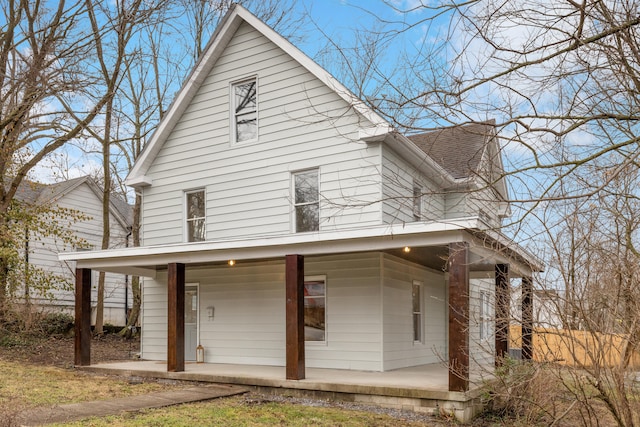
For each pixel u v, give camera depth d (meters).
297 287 9.52
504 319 6.80
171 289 10.87
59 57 12.88
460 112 4.79
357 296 11.10
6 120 13.98
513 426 7.12
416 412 8.00
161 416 7.11
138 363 12.42
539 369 5.87
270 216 12.11
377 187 10.80
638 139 4.34
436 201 13.63
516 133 4.80
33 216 16.19
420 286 13.12
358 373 10.25
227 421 6.97
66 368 11.80
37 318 16.11
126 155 21.00
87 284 12.16
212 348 12.89
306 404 8.50
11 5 13.81
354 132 10.35
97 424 6.51
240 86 13.11
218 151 13.06
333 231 9.16
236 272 12.80
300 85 12.02
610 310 5.09
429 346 13.21
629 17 4.24
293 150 11.98
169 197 13.70
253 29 12.84
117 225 24.55
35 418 6.73
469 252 8.87
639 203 5.33
